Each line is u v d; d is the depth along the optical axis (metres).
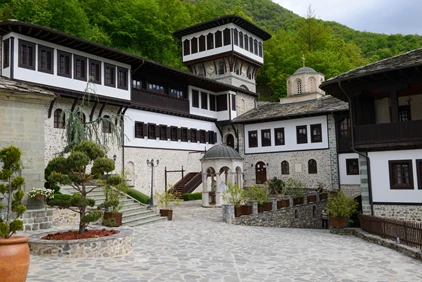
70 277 7.84
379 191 17.12
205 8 54.97
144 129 27.38
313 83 35.34
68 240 9.72
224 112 34.84
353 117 17.98
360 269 9.60
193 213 21.20
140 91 26.97
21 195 7.88
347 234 17.17
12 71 18.50
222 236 14.37
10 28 18.36
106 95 23.34
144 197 19.56
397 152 16.73
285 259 10.59
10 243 6.45
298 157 31.27
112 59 23.89
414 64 15.08
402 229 12.98
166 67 26.56
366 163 17.61
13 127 12.87
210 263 9.73
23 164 12.97
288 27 70.62
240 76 37.38
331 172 29.53
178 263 9.58
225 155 24.08
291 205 23.84
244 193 19.59
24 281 6.57
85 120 22.95
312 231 18.53
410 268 9.88
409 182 16.44
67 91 20.89
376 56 61.72
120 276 8.07
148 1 43.06
